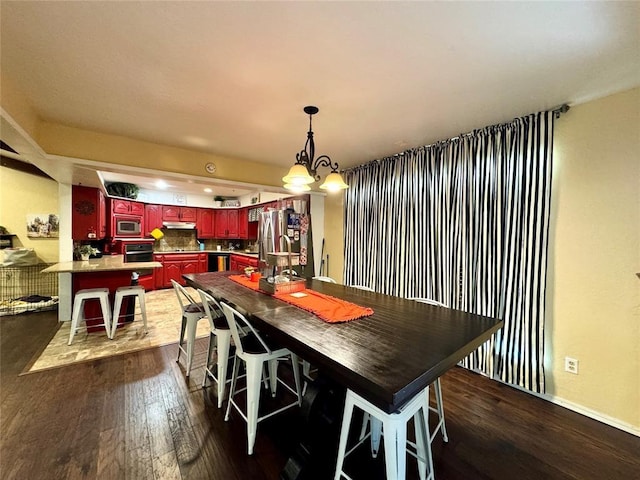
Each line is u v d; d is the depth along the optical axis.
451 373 2.70
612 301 1.99
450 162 2.94
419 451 1.42
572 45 1.50
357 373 1.05
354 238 4.11
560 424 1.98
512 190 2.46
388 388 0.94
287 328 1.53
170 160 3.28
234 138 2.99
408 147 3.25
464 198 2.80
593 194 2.07
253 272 3.07
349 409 1.35
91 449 1.67
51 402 2.12
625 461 1.66
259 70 1.78
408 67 1.72
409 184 3.34
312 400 1.54
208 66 1.74
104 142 2.88
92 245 5.39
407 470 1.61
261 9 1.29
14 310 4.26
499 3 1.23
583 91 1.98
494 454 1.70
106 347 3.13
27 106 2.20
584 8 1.25
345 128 2.69
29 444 1.69
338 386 1.62
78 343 3.23
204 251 7.03
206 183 3.73
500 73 1.78
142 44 1.54
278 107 2.27
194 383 2.42
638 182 1.89
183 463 1.59
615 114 1.97
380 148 3.29
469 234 2.76
